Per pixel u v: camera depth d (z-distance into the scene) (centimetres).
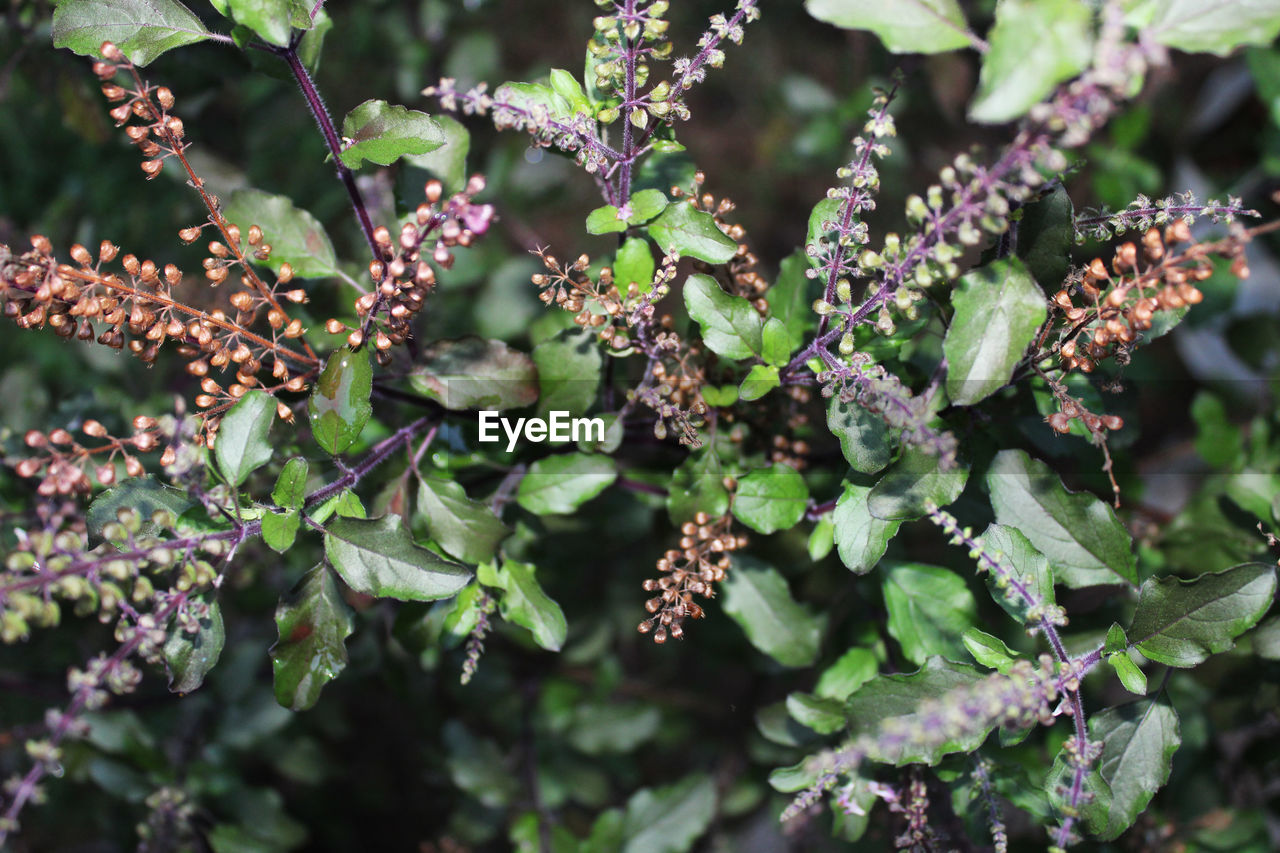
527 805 60
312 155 65
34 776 40
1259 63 60
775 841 67
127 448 54
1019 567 44
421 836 70
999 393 48
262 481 49
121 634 42
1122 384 48
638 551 66
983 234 43
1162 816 54
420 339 56
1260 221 62
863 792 47
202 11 55
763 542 56
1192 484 61
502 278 67
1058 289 45
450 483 46
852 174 43
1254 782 57
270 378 49
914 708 44
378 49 69
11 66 57
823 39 93
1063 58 38
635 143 46
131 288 43
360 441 50
